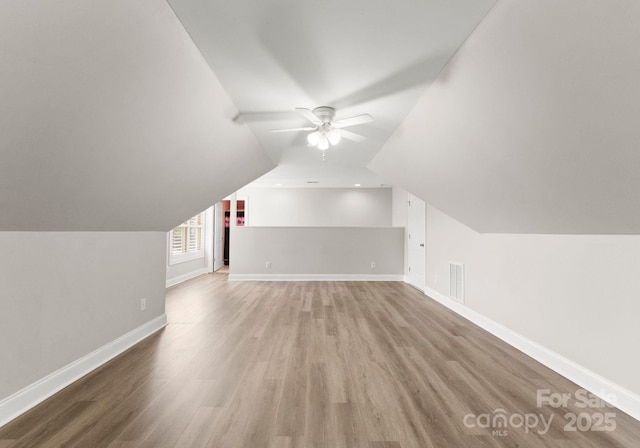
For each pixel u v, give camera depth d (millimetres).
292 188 8930
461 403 2133
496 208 2930
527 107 1726
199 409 2043
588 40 1217
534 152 1954
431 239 5414
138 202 2750
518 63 1568
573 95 1448
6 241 1952
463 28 1686
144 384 2371
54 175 1785
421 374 2547
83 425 1871
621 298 2104
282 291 5887
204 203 3912
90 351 2641
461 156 2650
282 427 1859
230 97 2615
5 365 1929
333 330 3637
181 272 6984
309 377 2482
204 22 1671
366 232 7160
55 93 1395
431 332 3584
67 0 1149
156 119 2053
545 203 2332
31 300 2107
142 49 1587
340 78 2301
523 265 3062
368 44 1881
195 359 2826
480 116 2105
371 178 7172
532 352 2895
